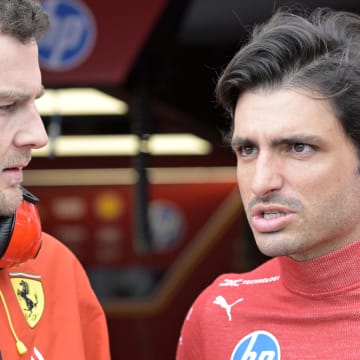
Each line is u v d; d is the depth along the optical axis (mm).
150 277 14500
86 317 4355
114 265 14609
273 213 3764
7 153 3568
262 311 4121
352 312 3855
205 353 4309
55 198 14539
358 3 7410
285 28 3791
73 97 8812
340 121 3695
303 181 3705
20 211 3852
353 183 3766
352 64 3699
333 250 3895
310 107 3672
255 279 4359
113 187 14477
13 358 3885
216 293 4395
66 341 4121
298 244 3770
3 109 3537
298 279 4012
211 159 13672
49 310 4152
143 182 8016
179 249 14641
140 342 13969
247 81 3764
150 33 7230
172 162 13695
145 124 7980
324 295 3934
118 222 14547
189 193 14688
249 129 3744
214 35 8016
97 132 11172
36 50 3621
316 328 3941
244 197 3879
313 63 3705
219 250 14531
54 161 13805
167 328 14117
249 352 4090
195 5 7902
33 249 3891
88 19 7289
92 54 7305
